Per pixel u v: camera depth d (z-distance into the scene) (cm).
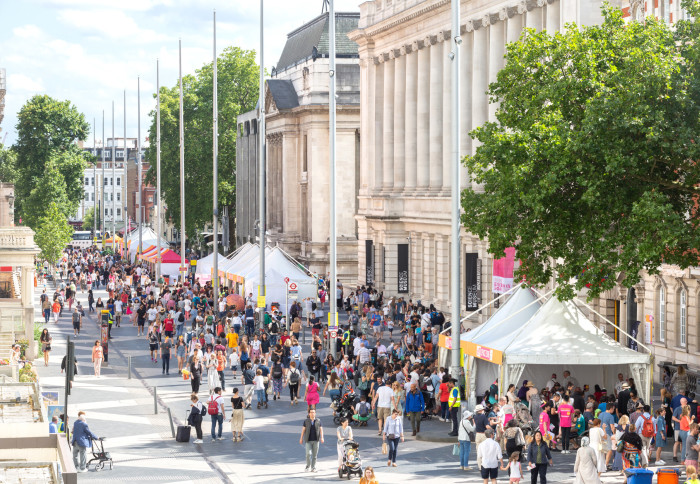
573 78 4278
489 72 8100
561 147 4166
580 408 4575
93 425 5128
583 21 6569
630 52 4197
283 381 6141
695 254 4169
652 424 4122
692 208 4288
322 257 13050
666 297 5953
